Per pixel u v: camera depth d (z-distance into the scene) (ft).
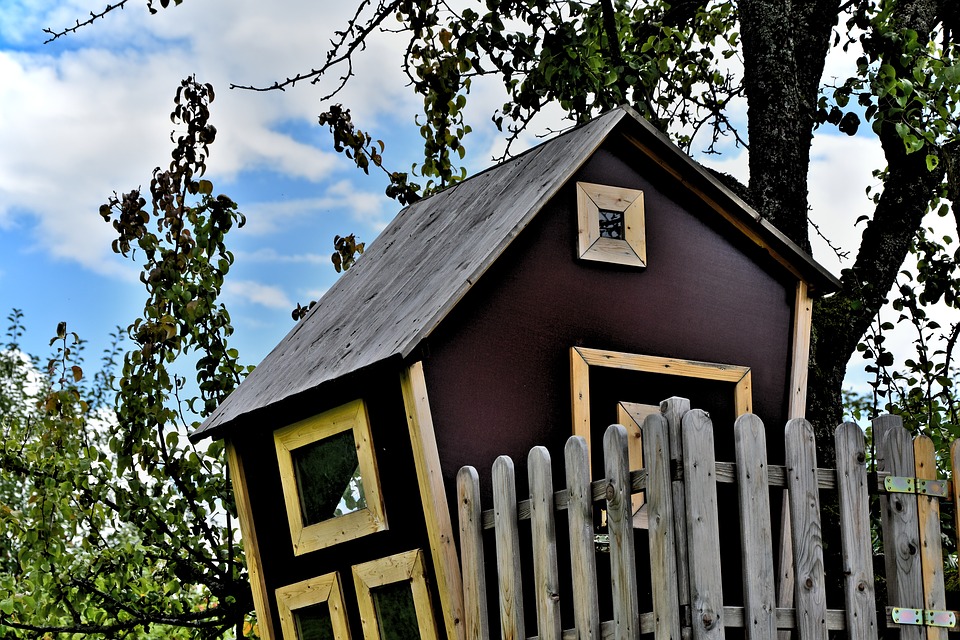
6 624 24.76
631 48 29.60
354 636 19.89
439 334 18.63
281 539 21.38
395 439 18.84
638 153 20.85
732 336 21.07
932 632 17.10
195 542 25.64
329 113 29.76
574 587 16.28
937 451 27.07
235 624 26.14
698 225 21.26
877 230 26.27
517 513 17.28
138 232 26.53
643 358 20.02
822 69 27.17
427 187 30.81
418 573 18.40
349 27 29.50
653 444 15.61
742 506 15.71
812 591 16.08
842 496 16.75
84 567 26.91
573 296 19.86
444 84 30.30
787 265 21.70
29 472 25.75
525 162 22.30
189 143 26.76
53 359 26.37
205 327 26.37
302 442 20.58
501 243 18.94
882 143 26.58
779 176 25.54
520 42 29.63
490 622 17.70
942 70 24.09
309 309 27.58
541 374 19.34
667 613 15.12
